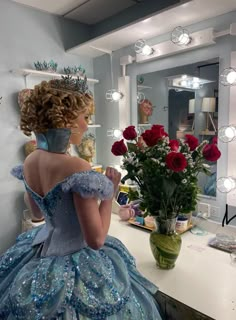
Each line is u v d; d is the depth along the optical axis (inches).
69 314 29.8
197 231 60.8
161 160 41.8
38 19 76.9
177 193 43.6
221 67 56.7
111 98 80.9
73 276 32.3
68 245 35.0
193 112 62.4
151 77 71.0
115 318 32.1
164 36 66.9
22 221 76.4
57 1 72.2
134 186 69.9
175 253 45.1
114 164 86.0
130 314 33.7
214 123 58.8
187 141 44.6
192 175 43.1
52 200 34.2
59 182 32.7
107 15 81.9
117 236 60.2
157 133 41.9
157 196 44.3
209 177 60.5
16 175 42.4
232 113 55.1
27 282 32.2
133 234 61.3
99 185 31.3
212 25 57.6
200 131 61.4
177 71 64.9
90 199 31.2
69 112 33.7
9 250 40.8
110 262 36.3
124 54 77.8
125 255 40.4
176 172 40.9
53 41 80.3
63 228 35.2
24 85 75.2
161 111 69.4
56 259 34.1
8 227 75.8
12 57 72.7
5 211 75.0
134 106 76.7
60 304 29.9
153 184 43.6
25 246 40.2
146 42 70.7
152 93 71.2
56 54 81.1
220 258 49.5
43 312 29.3
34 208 43.1
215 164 59.1
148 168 42.4
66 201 33.7
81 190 30.4
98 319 30.8
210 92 59.0
